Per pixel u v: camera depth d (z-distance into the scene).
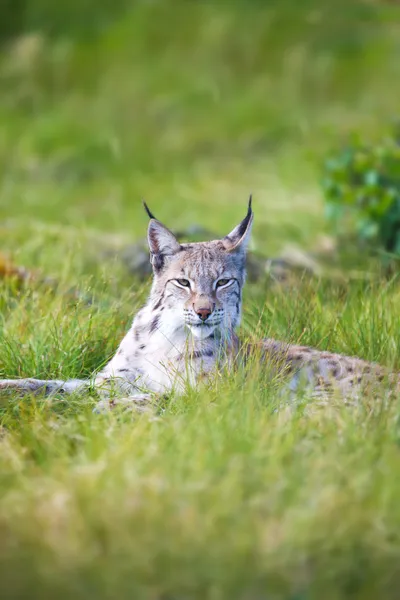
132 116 28.38
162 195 21.97
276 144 26.17
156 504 7.43
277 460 7.88
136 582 6.99
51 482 7.80
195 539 7.22
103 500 7.48
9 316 11.81
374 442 8.34
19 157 25.08
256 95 29.06
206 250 10.14
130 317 11.38
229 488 7.51
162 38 32.84
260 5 33.72
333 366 10.03
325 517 7.37
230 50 31.92
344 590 7.04
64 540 7.27
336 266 15.55
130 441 8.27
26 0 34.03
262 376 9.62
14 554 7.22
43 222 18.41
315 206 19.89
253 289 13.21
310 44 31.81
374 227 15.57
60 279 13.36
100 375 10.28
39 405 9.64
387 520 7.47
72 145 25.70
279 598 6.92
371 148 16.20
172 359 9.95
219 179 23.34
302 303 11.67
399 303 11.83
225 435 8.23
